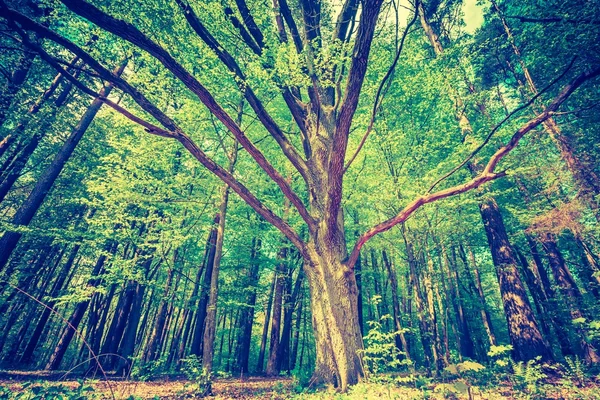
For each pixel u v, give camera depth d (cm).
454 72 1049
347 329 643
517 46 1062
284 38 857
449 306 1711
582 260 1346
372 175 1038
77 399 368
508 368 870
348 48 732
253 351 2827
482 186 949
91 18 487
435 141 1039
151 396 651
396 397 517
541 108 1011
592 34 679
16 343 1723
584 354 1057
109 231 1017
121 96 1239
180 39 679
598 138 928
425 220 946
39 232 1016
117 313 1488
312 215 778
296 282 1811
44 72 1056
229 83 934
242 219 1325
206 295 1438
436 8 1319
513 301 982
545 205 1048
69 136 1203
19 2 757
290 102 880
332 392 564
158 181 990
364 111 1113
